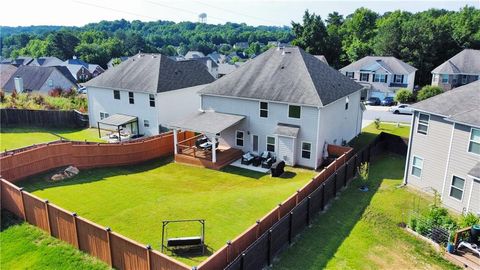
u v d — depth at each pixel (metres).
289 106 28.00
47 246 15.20
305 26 83.25
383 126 42.53
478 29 79.81
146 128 37.69
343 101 31.75
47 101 46.41
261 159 28.92
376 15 115.12
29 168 23.58
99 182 24.14
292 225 16.80
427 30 73.62
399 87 61.56
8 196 17.75
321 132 27.86
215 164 27.75
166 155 31.36
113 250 13.59
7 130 37.31
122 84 37.94
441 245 16.91
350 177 25.42
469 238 16.61
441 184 22.73
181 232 17.06
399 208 21.09
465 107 21.69
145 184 24.12
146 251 12.45
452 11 105.12
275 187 23.52
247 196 21.59
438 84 60.31
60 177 23.97
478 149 20.09
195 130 28.14
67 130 39.78
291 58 31.25
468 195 20.69
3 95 45.16
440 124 22.38
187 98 39.56
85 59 128.25
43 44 137.25
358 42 86.81
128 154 28.67
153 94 35.62
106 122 36.50
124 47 146.88
